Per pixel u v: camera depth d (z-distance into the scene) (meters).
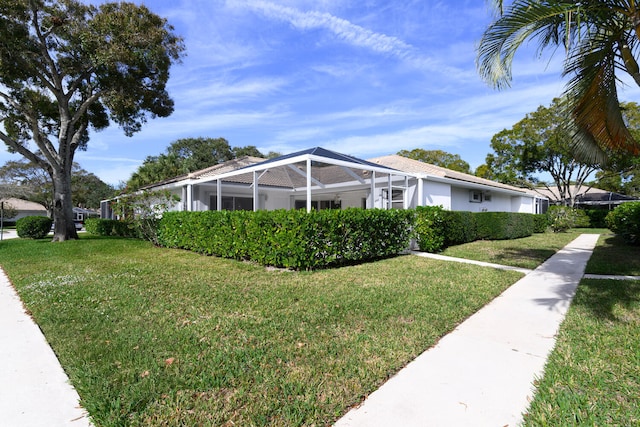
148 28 14.59
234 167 18.89
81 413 2.52
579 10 4.84
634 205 12.29
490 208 20.25
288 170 17.97
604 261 9.29
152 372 3.06
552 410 2.51
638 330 4.05
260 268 8.27
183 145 42.22
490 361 3.31
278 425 2.36
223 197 17.25
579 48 5.61
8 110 16.59
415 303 5.18
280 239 8.01
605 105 5.59
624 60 5.39
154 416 2.44
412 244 12.09
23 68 14.14
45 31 14.78
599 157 6.25
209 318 4.54
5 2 12.51
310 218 7.79
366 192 16.77
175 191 18.12
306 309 4.92
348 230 8.48
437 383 2.91
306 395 2.70
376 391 2.79
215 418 2.42
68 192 16.53
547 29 5.73
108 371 3.07
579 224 27.36
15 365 3.25
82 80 16.73
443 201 15.26
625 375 3.00
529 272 7.94
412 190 14.54
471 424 2.36
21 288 6.41
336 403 2.60
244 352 3.44
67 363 3.26
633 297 5.48
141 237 15.35
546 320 4.52
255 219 8.71
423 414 2.47
